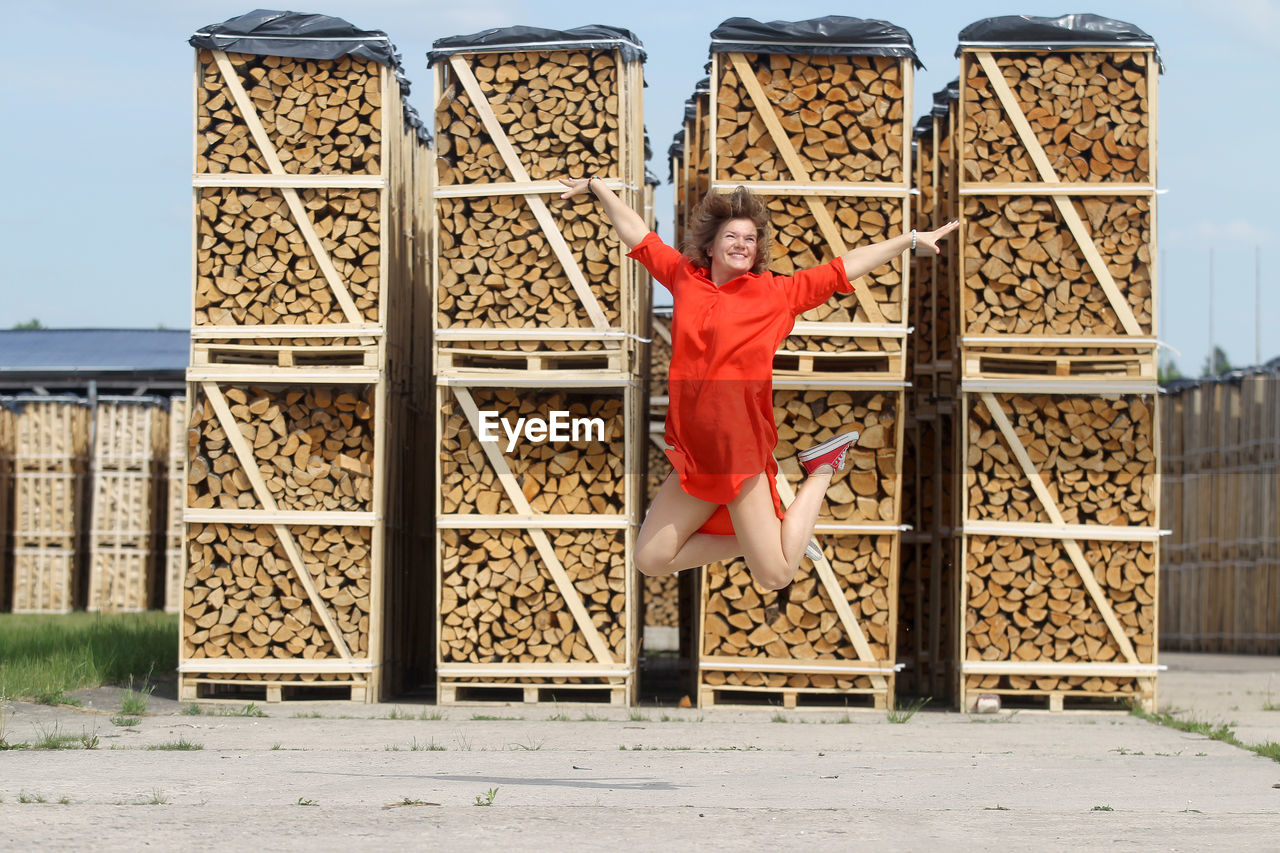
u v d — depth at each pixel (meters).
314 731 9.38
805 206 11.44
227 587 11.42
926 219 14.12
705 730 9.84
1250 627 21.12
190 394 11.48
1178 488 23.38
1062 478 11.48
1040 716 11.23
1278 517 20.56
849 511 11.50
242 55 11.55
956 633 11.90
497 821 5.32
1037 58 11.51
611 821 5.38
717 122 11.50
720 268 4.88
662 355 20.11
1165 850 4.95
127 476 23.92
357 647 11.46
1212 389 22.48
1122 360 11.38
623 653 11.37
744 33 11.45
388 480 11.91
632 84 11.66
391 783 6.53
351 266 11.47
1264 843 5.14
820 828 5.33
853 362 11.62
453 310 11.49
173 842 4.75
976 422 11.56
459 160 11.51
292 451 11.45
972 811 5.93
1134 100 11.45
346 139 11.51
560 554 11.41
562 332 11.30
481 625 11.40
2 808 5.51
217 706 11.02
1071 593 11.45
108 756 7.57
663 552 4.88
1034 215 11.45
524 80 11.53
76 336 33.38
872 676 11.39
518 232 11.45
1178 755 8.59
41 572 23.45
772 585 4.93
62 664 11.48
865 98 11.43
